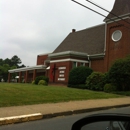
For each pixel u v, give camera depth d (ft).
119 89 70.74
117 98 53.01
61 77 94.38
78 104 39.45
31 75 134.10
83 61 96.58
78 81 82.99
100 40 105.19
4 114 27.78
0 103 34.40
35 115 27.91
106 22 92.63
